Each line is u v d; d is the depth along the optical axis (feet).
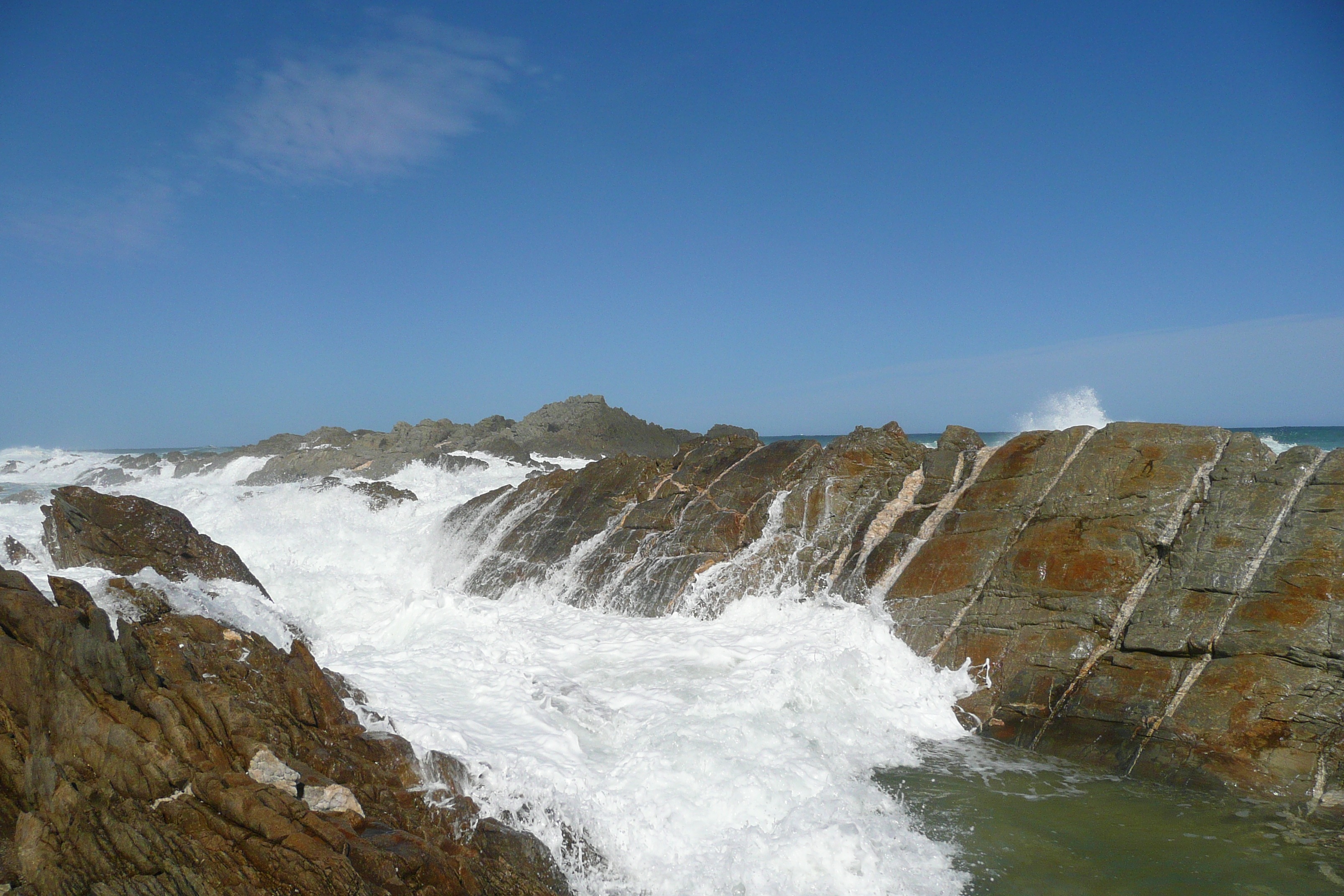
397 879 15.61
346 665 26.55
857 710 28.17
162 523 30.73
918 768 24.90
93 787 16.69
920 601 33.37
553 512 50.93
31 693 18.33
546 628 36.96
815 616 34.88
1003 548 33.19
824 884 18.80
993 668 29.73
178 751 16.87
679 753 23.16
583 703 26.73
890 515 38.70
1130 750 24.90
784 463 44.37
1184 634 26.76
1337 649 24.07
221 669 19.35
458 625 33.68
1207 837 20.54
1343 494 26.99
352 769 18.80
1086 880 18.84
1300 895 18.04
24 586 20.01
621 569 42.65
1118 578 29.50
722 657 31.71
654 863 19.65
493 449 123.34
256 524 56.29
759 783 22.13
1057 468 34.32
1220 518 28.94
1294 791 22.15
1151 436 32.73
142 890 15.26
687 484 47.19
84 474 129.39
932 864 19.45
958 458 39.42
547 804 20.34
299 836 15.42
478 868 17.69
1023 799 22.80
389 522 61.00
